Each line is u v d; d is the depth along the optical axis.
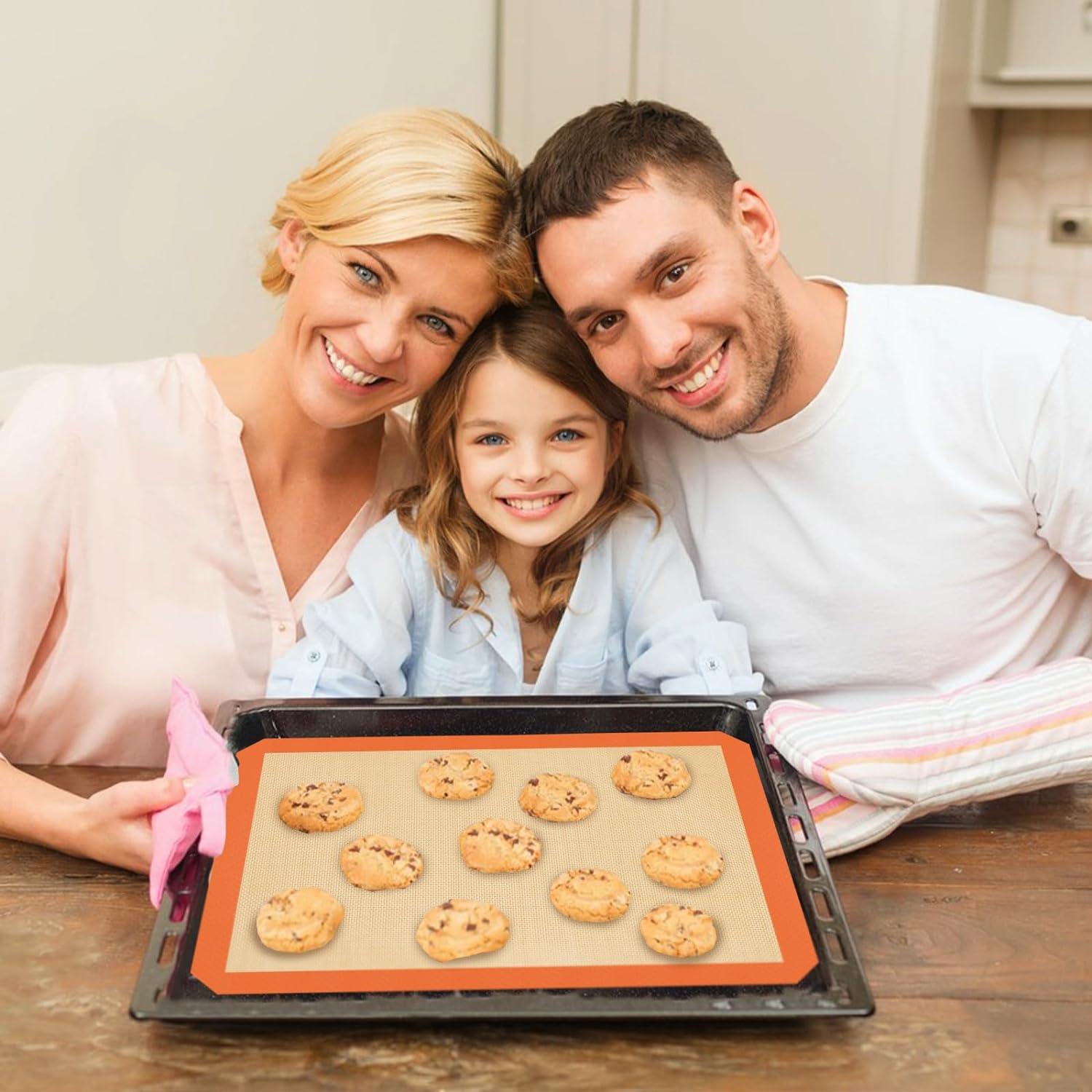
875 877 1.07
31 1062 0.86
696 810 1.09
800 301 1.32
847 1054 0.87
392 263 1.20
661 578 1.44
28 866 1.08
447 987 0.89
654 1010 0.86
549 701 1.22
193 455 1.38
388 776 1.13
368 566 1.39
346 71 2.59
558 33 2.69
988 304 1.36
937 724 1.15
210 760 1.00
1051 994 0.93
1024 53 2.85
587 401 1.31
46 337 2.40
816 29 2.50
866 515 1.37
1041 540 1.40
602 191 1.17
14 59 2.23
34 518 1.34
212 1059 0.86
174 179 2.44
